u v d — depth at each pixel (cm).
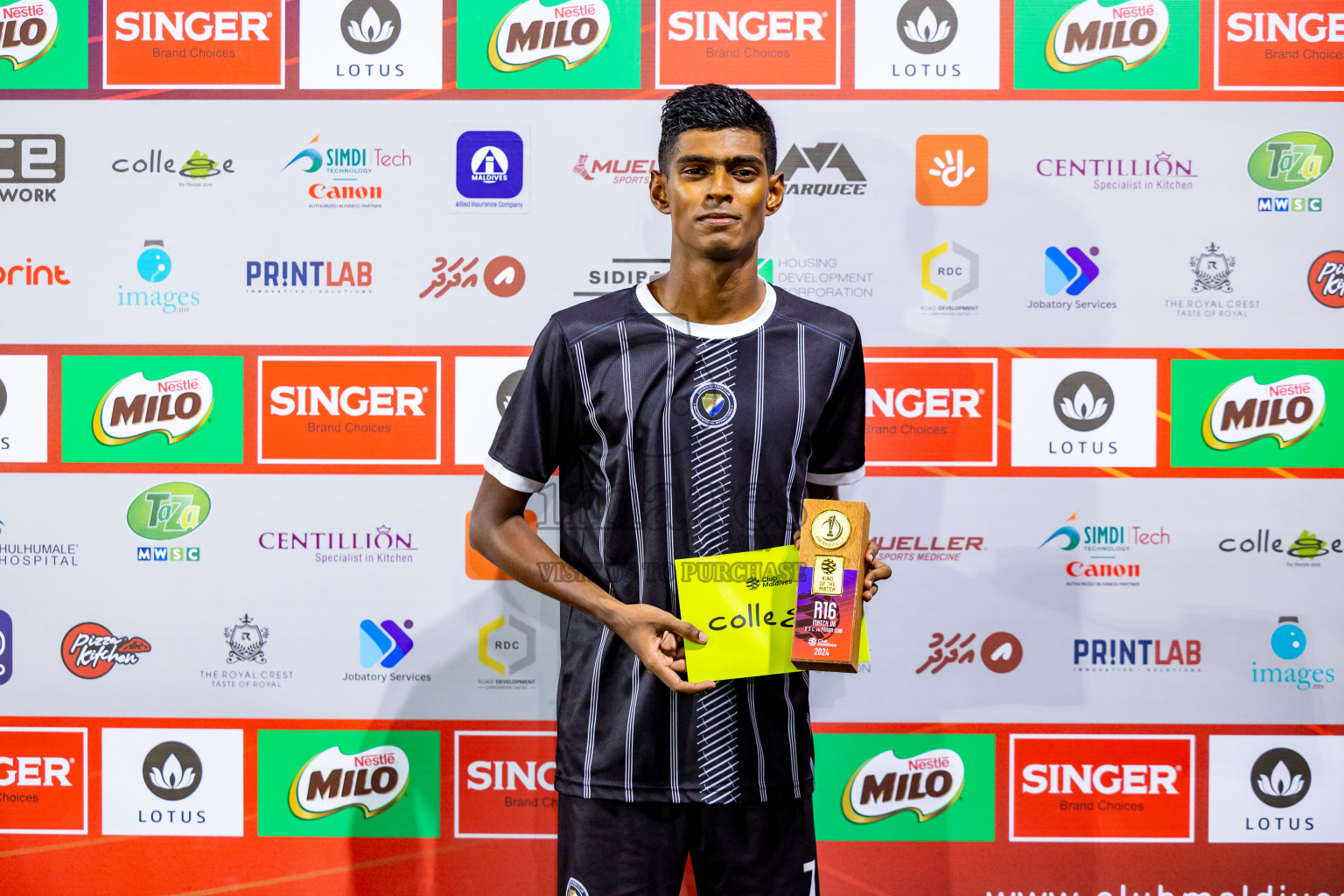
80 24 163
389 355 163
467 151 162
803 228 162
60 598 164
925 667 164
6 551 164
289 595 164
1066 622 163
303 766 165
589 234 162
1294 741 163
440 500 164
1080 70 162
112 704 165
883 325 162
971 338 163
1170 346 162
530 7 161
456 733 165
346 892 166
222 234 163
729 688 122
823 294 162
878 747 164
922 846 165
